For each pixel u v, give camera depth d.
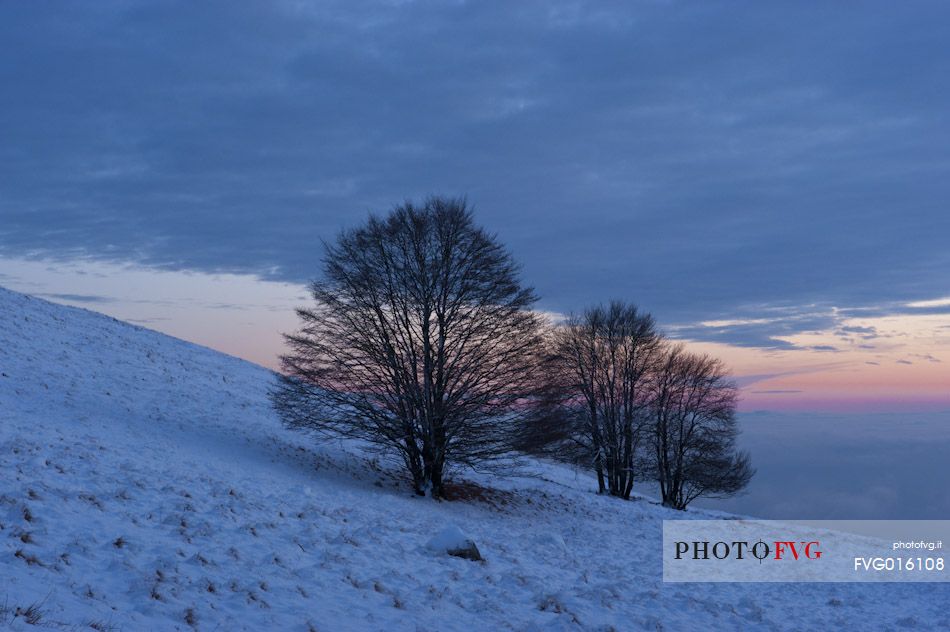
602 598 14.34
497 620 11.64
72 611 7.65
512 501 31.70
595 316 45.16
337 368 27.50
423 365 27.50
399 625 10.41
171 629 8.09
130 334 47.06
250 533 13.60
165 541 11.86
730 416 47.25
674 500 47.03
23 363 30.05
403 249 27.20
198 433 27.19
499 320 27.42
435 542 16.36
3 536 9.93
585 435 44.91
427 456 27.88
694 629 13.43
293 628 9.28
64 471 14.82
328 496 22.20
